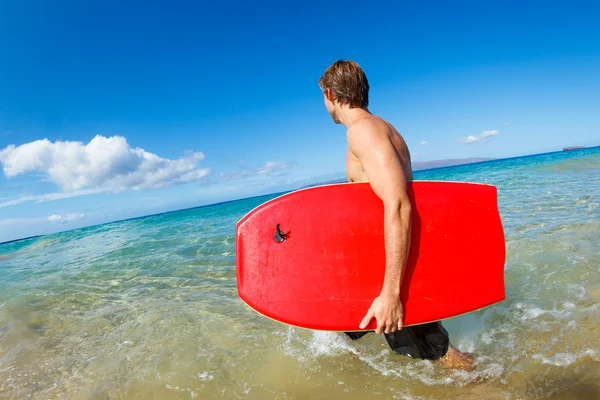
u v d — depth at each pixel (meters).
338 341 2.62
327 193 1.93
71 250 9.90
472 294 1.80
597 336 2.17
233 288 4.25
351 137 1.82
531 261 3.67
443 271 1.79
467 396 1.83
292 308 1.89
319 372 2.27
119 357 2.79
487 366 2.05
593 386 1.73
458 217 1.84
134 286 4.82
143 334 3.18
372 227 1.84
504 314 2.67
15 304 4.63
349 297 1.81
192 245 7.09
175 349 2.82
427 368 2.14
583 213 5.25
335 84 2.06
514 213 5.88
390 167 1.66
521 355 2.11
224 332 3.05
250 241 2.04
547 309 2.64
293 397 2.03
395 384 2.04
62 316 3.96
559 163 14.90
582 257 3.57
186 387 2.26
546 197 7.01
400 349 2.10
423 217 1.82
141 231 11.98
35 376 2.64
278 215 1.99
